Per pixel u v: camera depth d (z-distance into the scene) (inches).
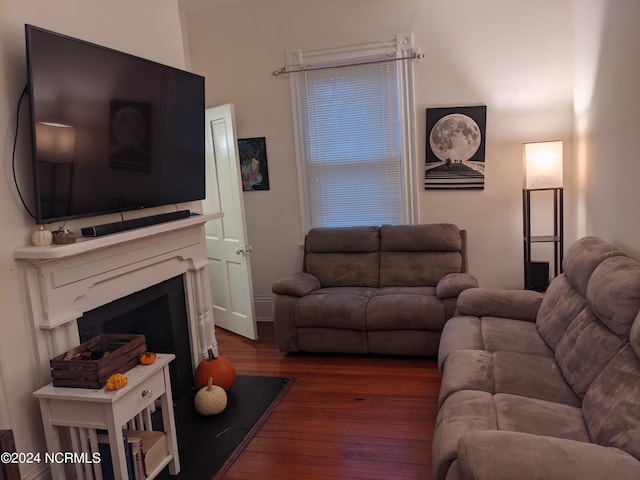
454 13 168.4
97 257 99.6
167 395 97.0
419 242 168.1
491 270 177.0
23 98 89.7
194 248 134.3
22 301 87.5
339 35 177.9
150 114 112.8
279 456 103.3
